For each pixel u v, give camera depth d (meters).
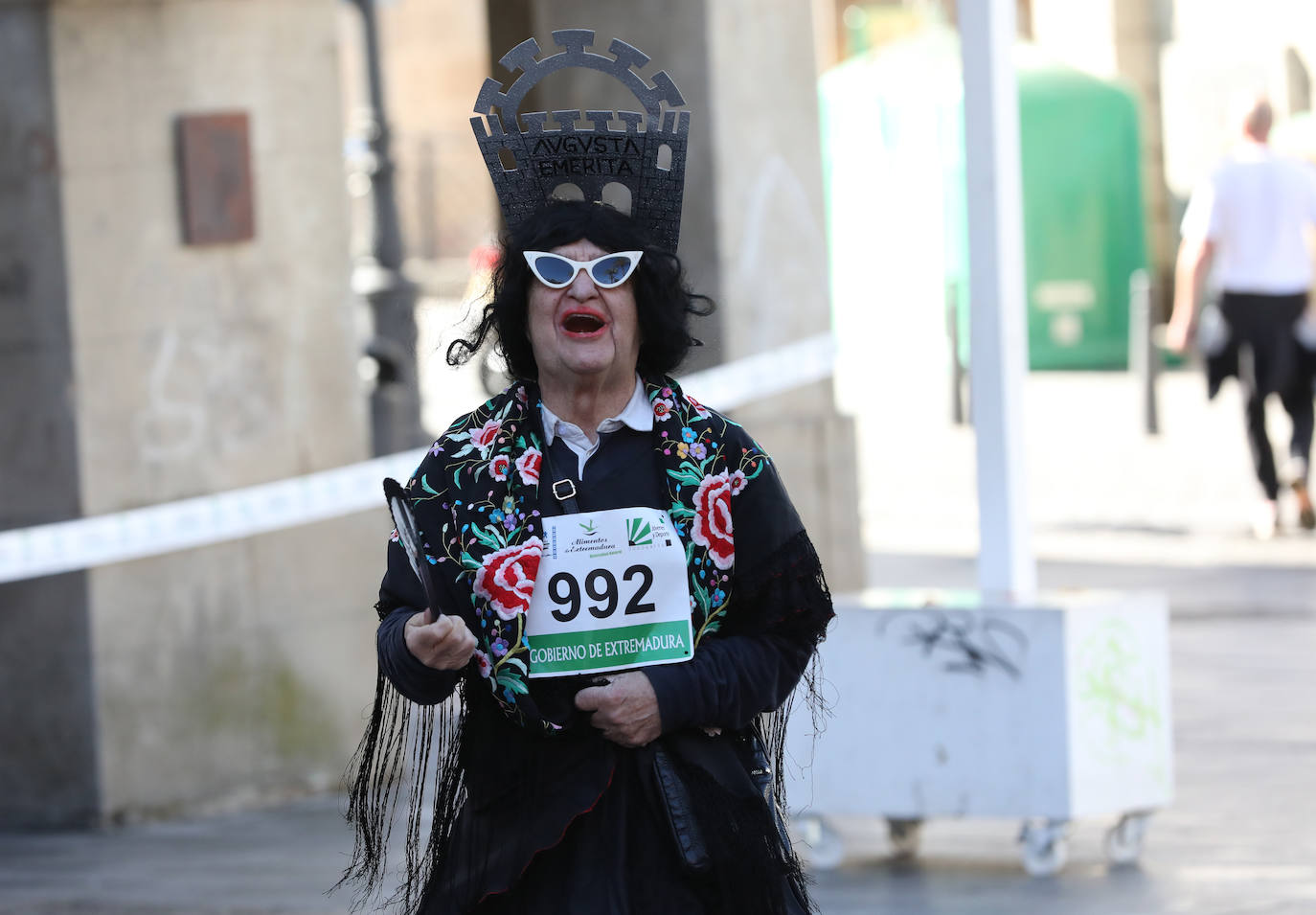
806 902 10.95
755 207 27.11
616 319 10.60
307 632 22.95
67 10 21.25
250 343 22.56
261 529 22.34
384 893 17.61
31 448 21.59
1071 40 74.69
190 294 22.12
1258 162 36.66
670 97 10.91
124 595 21.67
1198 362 70.38
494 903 10.48
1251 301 36.81
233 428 22.45
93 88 21.45
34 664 21.70
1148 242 72.81
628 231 10.64
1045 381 68.38
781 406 27.50
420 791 10.88
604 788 10.39
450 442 10.79
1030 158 70.38
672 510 10.61
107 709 21.56
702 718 10.41
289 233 22.86
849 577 28.06
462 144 64.44
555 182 10.99
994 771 17.88
